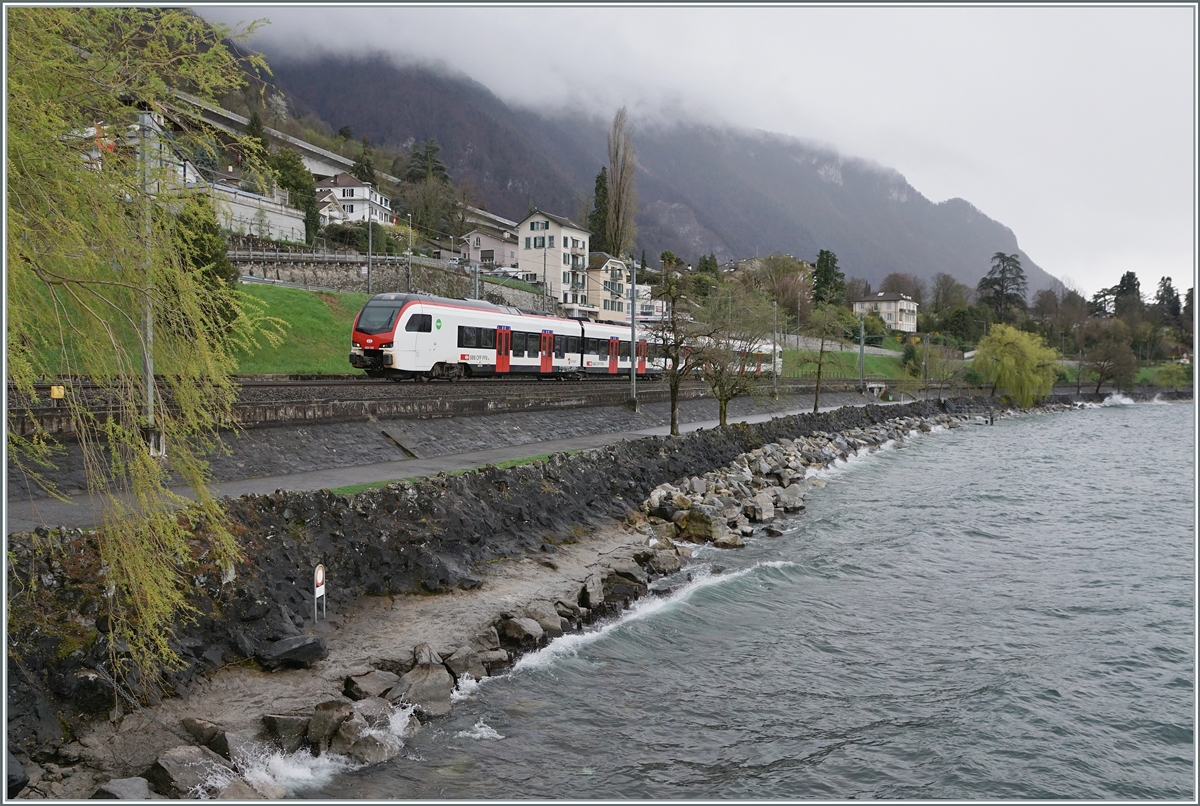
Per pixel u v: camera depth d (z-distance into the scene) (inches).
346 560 626.2
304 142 5007.4
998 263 7293.3
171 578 389.4
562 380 2079.2
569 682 561.0
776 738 509.4
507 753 455.5
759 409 2448.3
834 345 4426.7
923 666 652.7
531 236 4170.8
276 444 874.1
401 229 4106.8
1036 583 916.6
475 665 543.8
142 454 353.4
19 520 550.0
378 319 1466.5
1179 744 539.5
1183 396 5531.5
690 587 813.2
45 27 327.3
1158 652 702.5
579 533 925.8
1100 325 6348.4
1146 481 1736.0
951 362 4065.0
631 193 4456.2
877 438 2409.0
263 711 444.1
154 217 362.0
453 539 739.4
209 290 382.9
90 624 434.3
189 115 363.6
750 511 1190.9
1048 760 506.9
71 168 334.6
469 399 1243.2
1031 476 1792.6
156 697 431.8
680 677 591.2
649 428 1694.1
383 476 855.1
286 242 2667.3
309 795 390.9
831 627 733.3
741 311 1897.1
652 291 1921.8
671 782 442.9
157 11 347.3
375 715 453.7
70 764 380.8
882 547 1060.5
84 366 352.2
